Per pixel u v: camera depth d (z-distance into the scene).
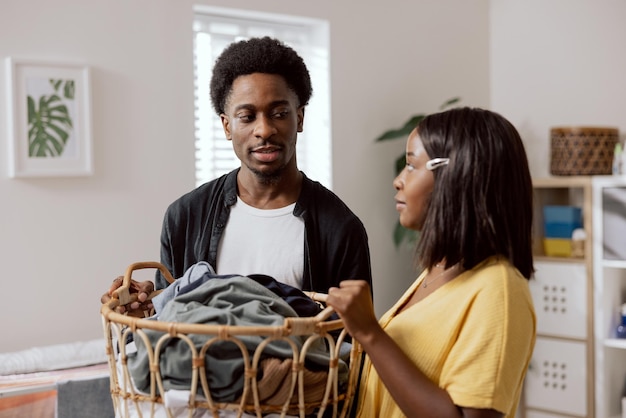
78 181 2.89
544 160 3.95
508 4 4.11
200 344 1.12
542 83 3.97
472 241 1.16
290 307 1.27
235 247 1.62
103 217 2.95
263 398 1.12
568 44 3.85
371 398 1.26
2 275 2.74
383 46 3.75
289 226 1.61
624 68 3.64
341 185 3.60
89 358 2.48
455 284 1.20
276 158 1.53
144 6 3.03
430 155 1.21
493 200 1.16
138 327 1.14
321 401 1.18
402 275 3.84
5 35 2.72
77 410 2.02
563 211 3.48
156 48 3.06
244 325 1.16
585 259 3.36
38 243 2.80
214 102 1.62
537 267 3.51
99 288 2.94
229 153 3.52
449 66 4.01
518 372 1.11
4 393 2.05
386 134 3.61
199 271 1.39
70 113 2.84
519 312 1.12
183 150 3.14
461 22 4.07
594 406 3.36
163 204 3.10
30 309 2.79
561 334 3.45
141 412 1.19
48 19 2.81
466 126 1.18
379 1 3.73
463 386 1.08
